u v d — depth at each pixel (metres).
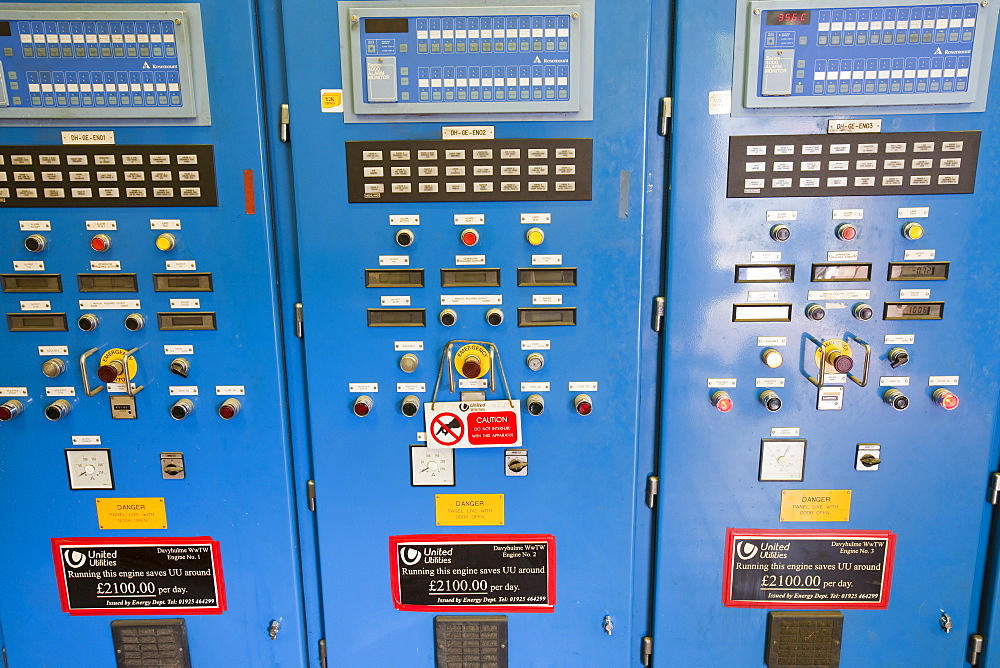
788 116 1.14
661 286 1.24
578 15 1.10
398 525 1.32
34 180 1.16
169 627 1.36
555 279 1.21
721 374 1.24
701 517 1.31
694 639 1.37
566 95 1.12
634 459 1.29
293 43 1.12
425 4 1.10
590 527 1.32
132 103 1.13
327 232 1.18
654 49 1.14
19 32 1.11
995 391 1.23
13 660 1.39
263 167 1.17
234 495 1.31
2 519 1.32
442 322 1.17
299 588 1.38
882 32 1.10
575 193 1.17
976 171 1.14
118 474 1.29
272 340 1.23
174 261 1.20
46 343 1.22
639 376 1.25
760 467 1.28
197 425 1.27
